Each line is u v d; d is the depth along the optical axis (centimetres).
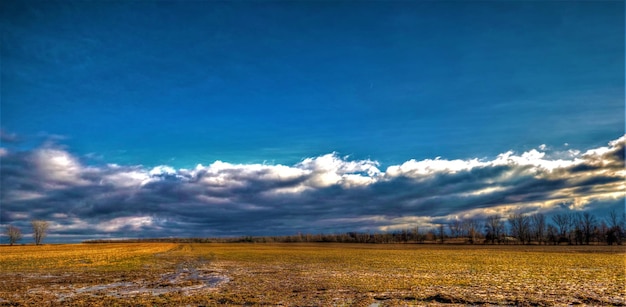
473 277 3731
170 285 3312
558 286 3044
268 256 7838
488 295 2609
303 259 6800
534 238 16962
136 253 9119
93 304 2395
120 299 2567
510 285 3120
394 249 11444
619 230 14300
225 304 2352
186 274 4278
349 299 2481
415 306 2264
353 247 13450
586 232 14988
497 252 9106
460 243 17388
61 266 5303
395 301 2411
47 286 3272
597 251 9300
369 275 3978
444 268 4769
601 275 3831
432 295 2612
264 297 2586
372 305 2295
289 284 3288
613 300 2419
